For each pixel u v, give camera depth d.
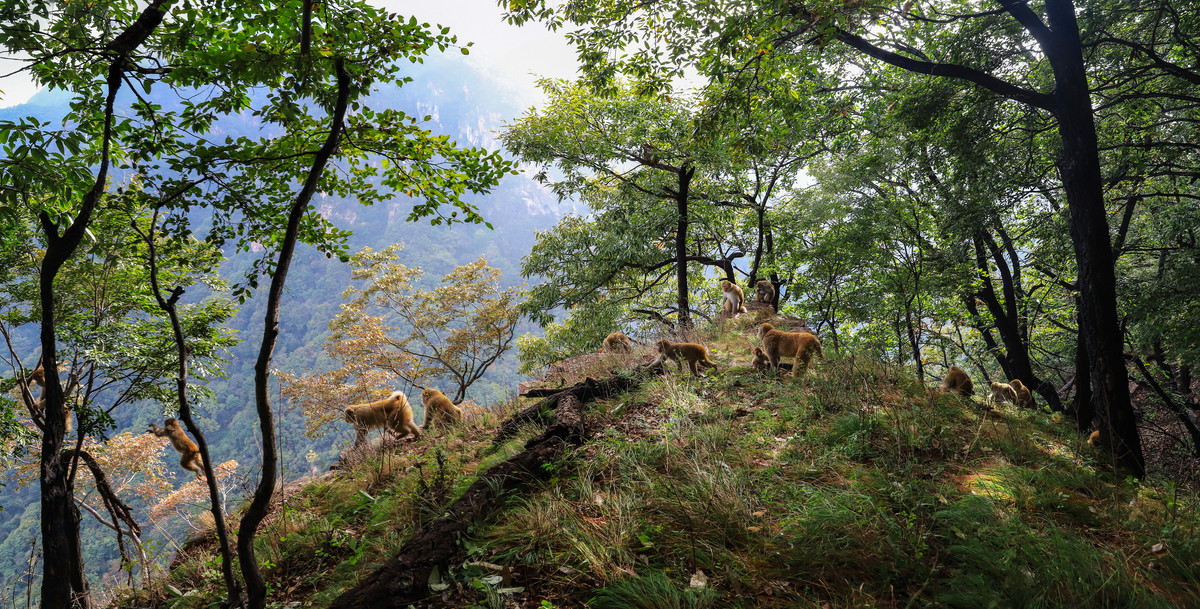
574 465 4.65
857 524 3.49
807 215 14.04
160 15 4.05
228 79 4.32
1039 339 19.39
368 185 5.31
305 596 3.85
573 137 15.53
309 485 6.08
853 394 5.82
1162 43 10.83
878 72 14.04
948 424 5.41
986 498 3.83
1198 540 3.49
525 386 8.96
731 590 3.05
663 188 16.78
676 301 22.39
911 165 13.26
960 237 12.39
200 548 5.11
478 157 4.86
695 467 4.22
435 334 22.75
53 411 4.11
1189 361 12.64
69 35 4.32
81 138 4.11
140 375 9.09
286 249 3.06
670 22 8.68
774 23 7.32
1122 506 4.14
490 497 4.09
